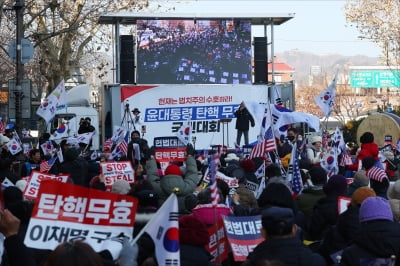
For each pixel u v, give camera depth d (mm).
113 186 10617
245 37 30656
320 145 22062
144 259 7512
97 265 4461
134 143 20922
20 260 6125
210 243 8961
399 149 21859
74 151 16469
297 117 21359
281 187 7438
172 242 6297
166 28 30328
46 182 6508
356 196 8664
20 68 25766
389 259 7285
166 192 12227
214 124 29188
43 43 41812
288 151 20672
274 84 30094
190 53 30391
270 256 6656
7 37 42656
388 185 11992
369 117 30641
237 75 30641
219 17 30406
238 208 10062
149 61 30234
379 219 7402
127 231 6629
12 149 21203
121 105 28953
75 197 6582
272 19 30969
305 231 10266
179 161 19797
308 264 6637
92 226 6602
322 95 19328
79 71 52219
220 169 15719
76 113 34062
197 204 10219
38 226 6480
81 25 35312
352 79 109875
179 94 29141
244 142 28016
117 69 30547
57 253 4441
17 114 25328
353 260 7402
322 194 11133
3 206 7547
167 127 29047
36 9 39281
